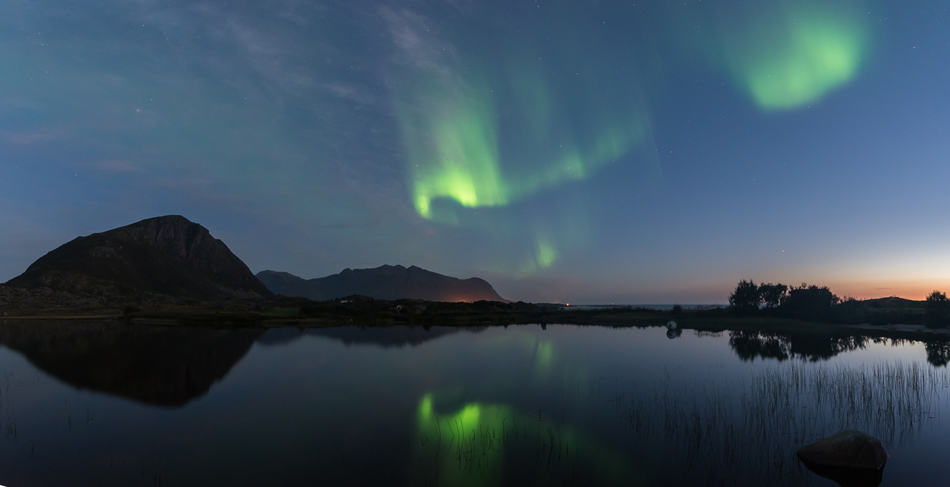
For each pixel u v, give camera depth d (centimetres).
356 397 2834
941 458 1770
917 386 3028
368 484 1534
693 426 2186
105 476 1614
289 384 3241
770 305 11244
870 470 1645
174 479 1582
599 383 3253
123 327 9519
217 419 2334
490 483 1543
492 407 2566
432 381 3344
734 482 1557
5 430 2166
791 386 3083
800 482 1556
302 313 11888
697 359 4497
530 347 5581
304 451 1864
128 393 2964
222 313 11825
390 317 11606
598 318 11694
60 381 3384
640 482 1545
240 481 1564
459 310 13212
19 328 9325
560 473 1630
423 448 1894
